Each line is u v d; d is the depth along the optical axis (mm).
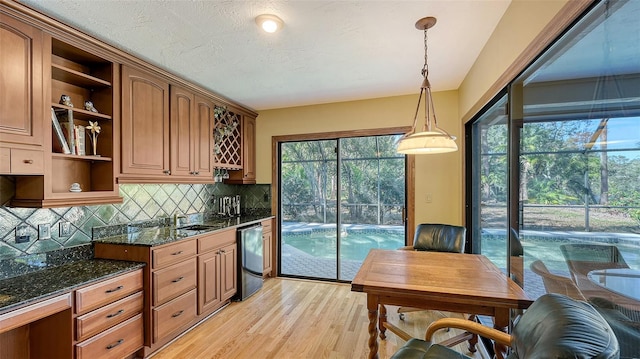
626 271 976
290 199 4172
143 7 1700
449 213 3373
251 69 2682
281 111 4102
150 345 2176
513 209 1871
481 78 2348
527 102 1668
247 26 1927
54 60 2092
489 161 2486
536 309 1192
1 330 1382
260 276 3615
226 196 4098
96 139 2248
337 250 3926
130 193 2693
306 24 1907
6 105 1590
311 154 4074
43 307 1558
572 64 1244
